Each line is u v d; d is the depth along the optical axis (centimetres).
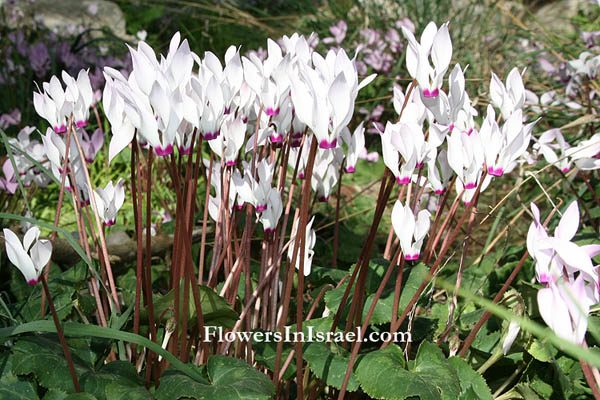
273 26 188
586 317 41
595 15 179
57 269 64
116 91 45
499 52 140
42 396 50
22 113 122
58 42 142
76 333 45
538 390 54
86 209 56
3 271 67
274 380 49
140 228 49
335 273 61
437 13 147
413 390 46
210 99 46
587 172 84
